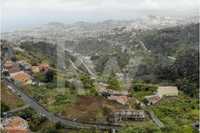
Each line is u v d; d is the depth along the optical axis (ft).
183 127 652.89
